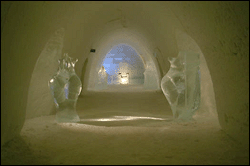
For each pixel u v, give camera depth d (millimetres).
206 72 6223
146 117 6414
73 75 5539
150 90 14891
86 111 7676
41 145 3424
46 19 3930
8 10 2805
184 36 6512
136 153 3041
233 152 2984
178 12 4418
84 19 7113
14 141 3385
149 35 10117
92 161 2762
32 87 6086
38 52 4316
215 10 3229
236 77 3266
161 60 10953
